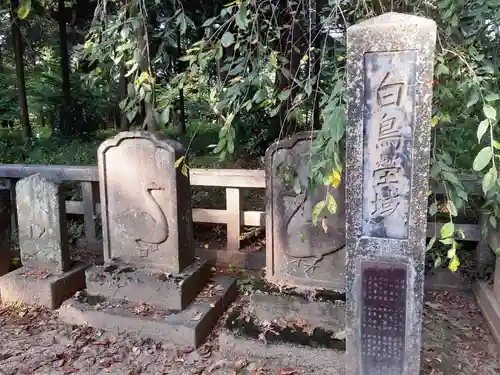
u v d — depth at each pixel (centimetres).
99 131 1129
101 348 281
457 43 238
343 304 272
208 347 282
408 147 185
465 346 274
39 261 347
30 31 1028
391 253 197
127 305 309
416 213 189
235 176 390
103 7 286
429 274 358
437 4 231
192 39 460
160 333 285
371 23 179
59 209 332
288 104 291
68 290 339
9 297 339
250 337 266
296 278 305
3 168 448
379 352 209
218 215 409
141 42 277
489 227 313
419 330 201
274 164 294
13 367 263
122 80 694
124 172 317
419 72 177
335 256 293
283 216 300
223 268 404
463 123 246
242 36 260
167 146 300
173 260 315
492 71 212
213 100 248
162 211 312
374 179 192
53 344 287
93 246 446
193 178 399
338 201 284
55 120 1045
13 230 461
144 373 258
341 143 222
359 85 185
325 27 254
